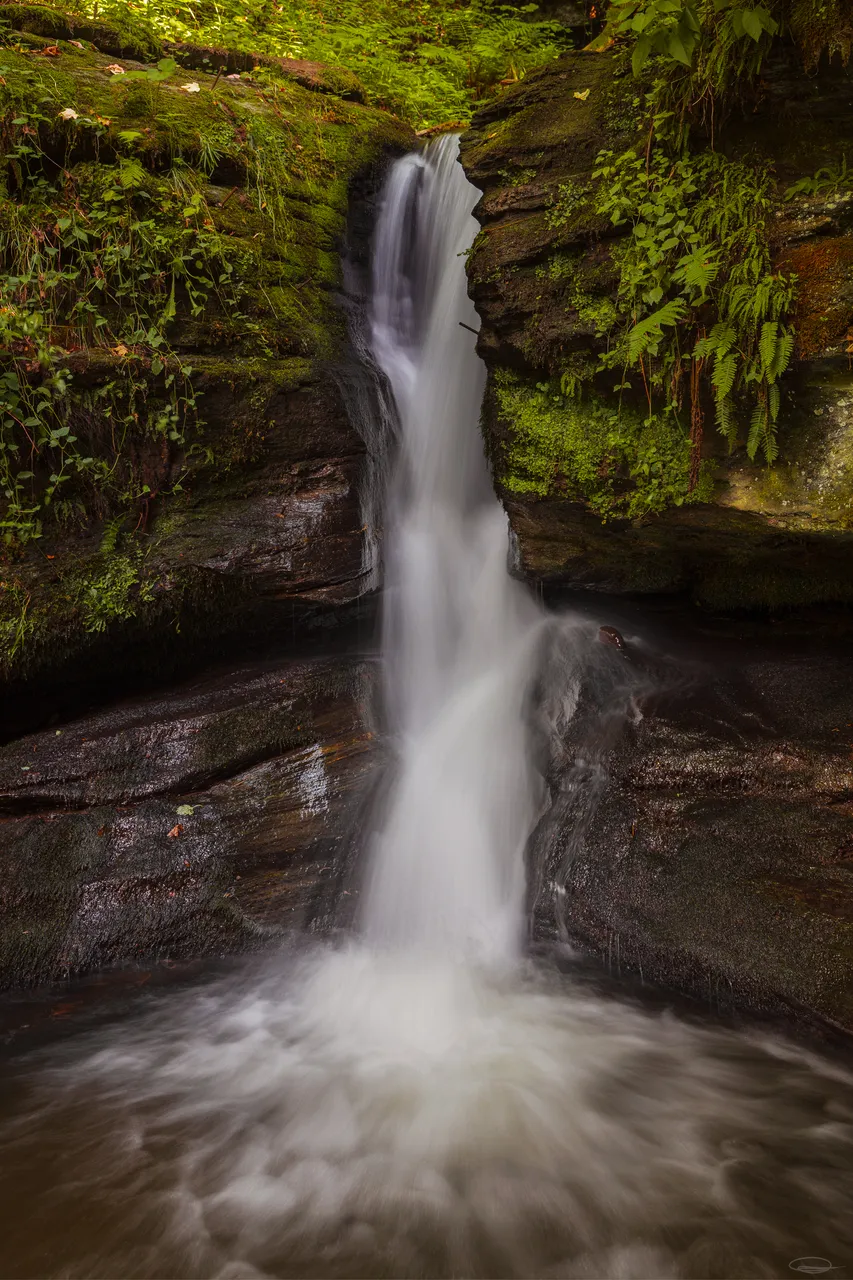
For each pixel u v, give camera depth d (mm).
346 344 6320
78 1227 3066
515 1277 2865
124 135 5461
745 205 4199
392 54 9266
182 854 4879
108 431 5379
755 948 3965
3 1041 4172
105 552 5438
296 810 5066
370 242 7012
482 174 5180
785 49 4086
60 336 5277
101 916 4684
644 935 4258
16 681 5387
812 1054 3734
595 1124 3551
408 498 6496
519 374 5129
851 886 3982
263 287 5918
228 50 6805
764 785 4457
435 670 6074
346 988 4566
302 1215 3133
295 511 5723
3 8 5797
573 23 10555
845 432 4184
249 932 4715
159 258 5508
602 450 4809
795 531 4492
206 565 5492
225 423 5621
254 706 5449
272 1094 3789
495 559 6164
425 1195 3221
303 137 6539
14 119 5211
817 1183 3197
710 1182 3234
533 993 4492
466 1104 3699
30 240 5215
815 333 4008
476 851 5223
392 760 5371
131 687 5852
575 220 4754
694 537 5047
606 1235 3020
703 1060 3889
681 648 5629
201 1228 3062
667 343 4438
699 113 4375
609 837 4637
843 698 4766
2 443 5094
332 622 5973
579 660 5645
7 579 5270
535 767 5371
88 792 5082
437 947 4871
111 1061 4031
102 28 6070
